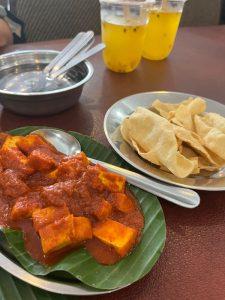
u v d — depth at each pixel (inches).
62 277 17.5
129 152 27.0
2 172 23.0
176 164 24.7
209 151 27.5
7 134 26.5
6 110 33.2
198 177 25.2
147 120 28.4
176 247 20.9
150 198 22.4
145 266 17.9
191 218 23.1
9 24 58.1
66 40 50.7
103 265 18.0
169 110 32.1
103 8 38.4
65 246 19.0
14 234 19.2
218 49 52.5
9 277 17.8
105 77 41.9
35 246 19.1
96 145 27.3
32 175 23.3
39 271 17.5
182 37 56.2
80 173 22.5
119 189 22.1
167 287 18.4
